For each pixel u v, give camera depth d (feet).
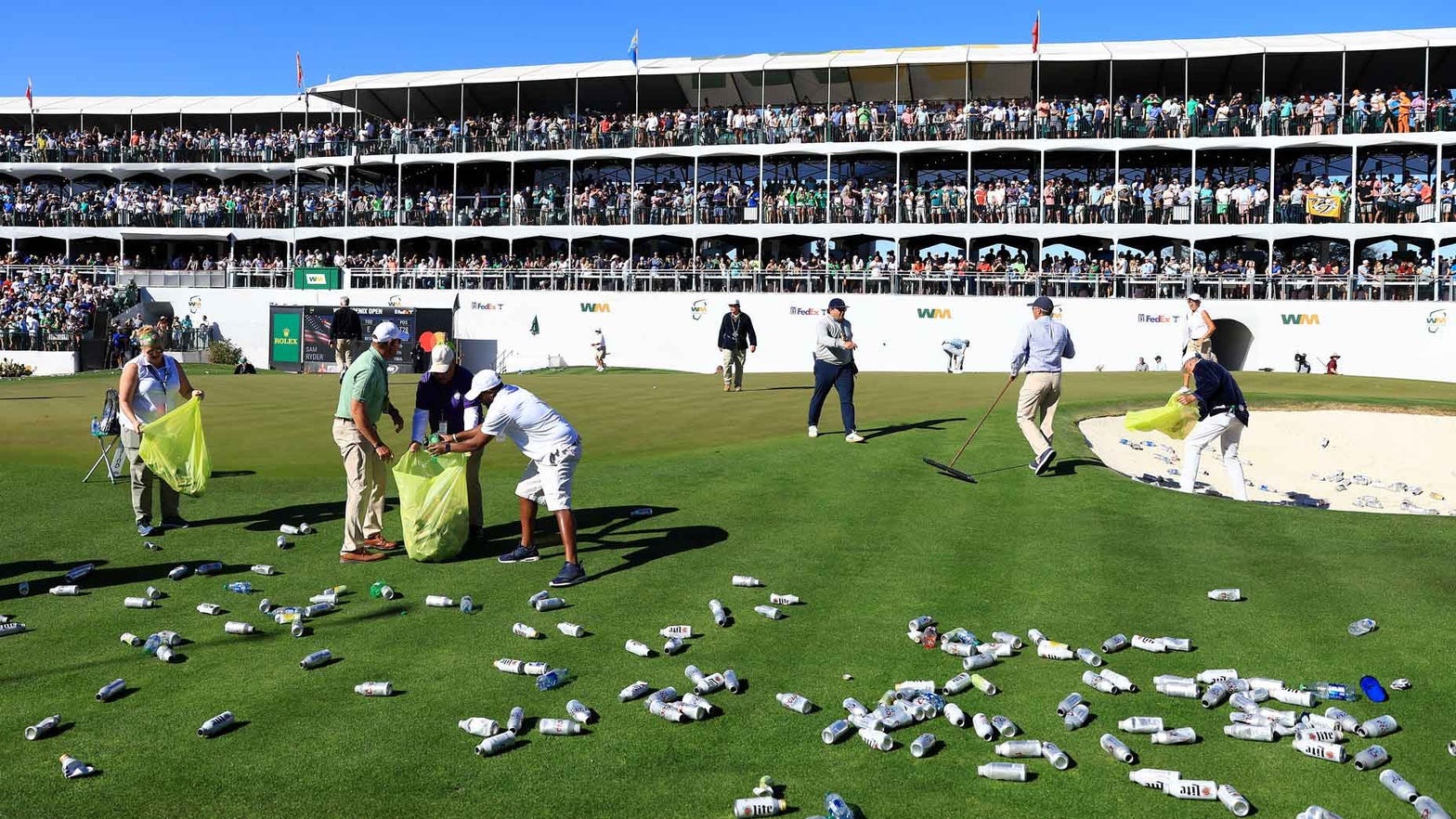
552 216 146.92
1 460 43.32
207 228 158.71
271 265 158.30
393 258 152.76
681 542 31.71
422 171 162.91
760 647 22.77
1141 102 132.77
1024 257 138.62
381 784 16.55
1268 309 120.47
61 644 23.08
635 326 138.10
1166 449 54.39
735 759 17.51
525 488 29.35
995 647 22.29
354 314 106.73
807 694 20.21
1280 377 86.89
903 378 87.30
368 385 29.35
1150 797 16.28
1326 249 131.23
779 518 34.73
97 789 16.35
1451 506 47.75
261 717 19.04
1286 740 18.24
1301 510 35.76
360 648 22.74
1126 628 23.98
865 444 47.11
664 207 143.33
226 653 22.48
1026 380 40.93
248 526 33.50
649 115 149.38
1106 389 68.18
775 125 143.23
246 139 166.30
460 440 28.32
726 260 140.87
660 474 41.47
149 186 173.68
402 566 29.35
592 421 56.75
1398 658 21.77
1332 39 128.47
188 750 17.69
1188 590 26.84
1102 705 19.75
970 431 49.83
